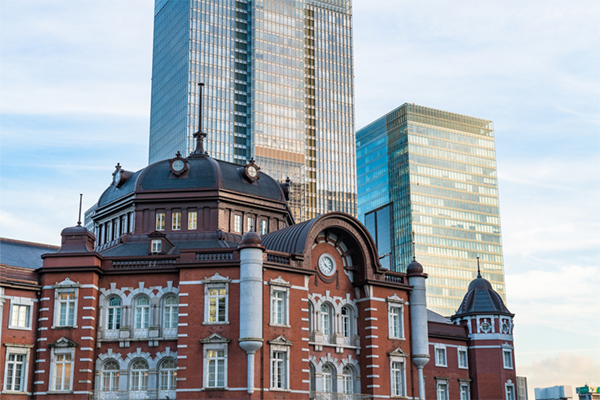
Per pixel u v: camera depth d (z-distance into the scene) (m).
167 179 71.25
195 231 69.25
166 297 61.09
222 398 56.81
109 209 73.81
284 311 61.00
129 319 60.59
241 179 73.25
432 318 86.25
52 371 58.78
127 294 61.16
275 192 74.81
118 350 59.97
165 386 59.25
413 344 69.38
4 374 58.34
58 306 60.44
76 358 58.84
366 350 66.62
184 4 195.50
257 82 195.38
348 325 67.56
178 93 190.75
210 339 57.88
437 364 78.25
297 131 199.00
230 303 58.78
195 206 70.12
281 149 195.12
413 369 68.94
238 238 69.88
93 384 59.19
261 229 72.69
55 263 61.22
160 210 70.31
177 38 196.62
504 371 80.62
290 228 67.31
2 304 59.31
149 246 65.75
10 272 60.50
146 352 59.78
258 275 58.88
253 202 72.19
